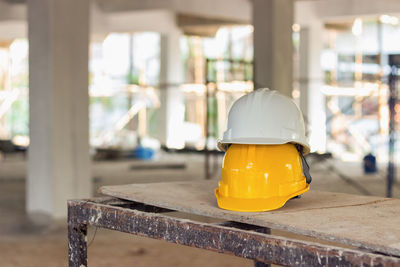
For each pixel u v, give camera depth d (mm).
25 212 9836
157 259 6301
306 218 2098
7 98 33812
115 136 29500
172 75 26812
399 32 27266
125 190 2803
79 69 9789
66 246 7285
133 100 30922
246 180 2396
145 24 24141
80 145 9852
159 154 25266
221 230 2023
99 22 21562
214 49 30172
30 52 9719
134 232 2352
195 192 2756
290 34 11398
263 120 2494
